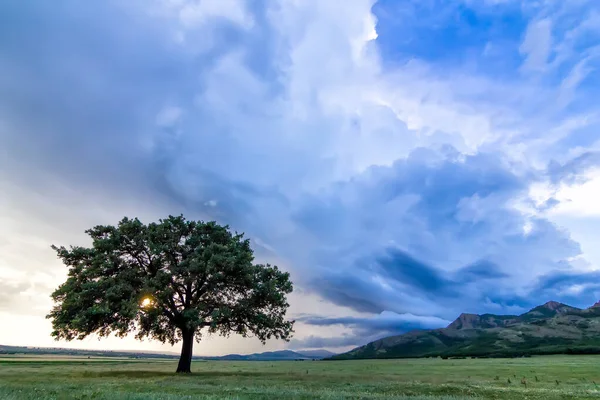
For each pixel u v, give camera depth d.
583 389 24.17
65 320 32.66
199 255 37.94
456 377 36.69
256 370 49.44
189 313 34.78
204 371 42.47
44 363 63.19
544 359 99.38
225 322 39.31
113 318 33.72
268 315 40.72
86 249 36.19
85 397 14.59
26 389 17.08
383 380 30.78
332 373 42.53
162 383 24.23
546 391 22.58
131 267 36.53
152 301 34.69
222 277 37.69
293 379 30.22
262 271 42.03
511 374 41.81
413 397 19.14
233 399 15.52
